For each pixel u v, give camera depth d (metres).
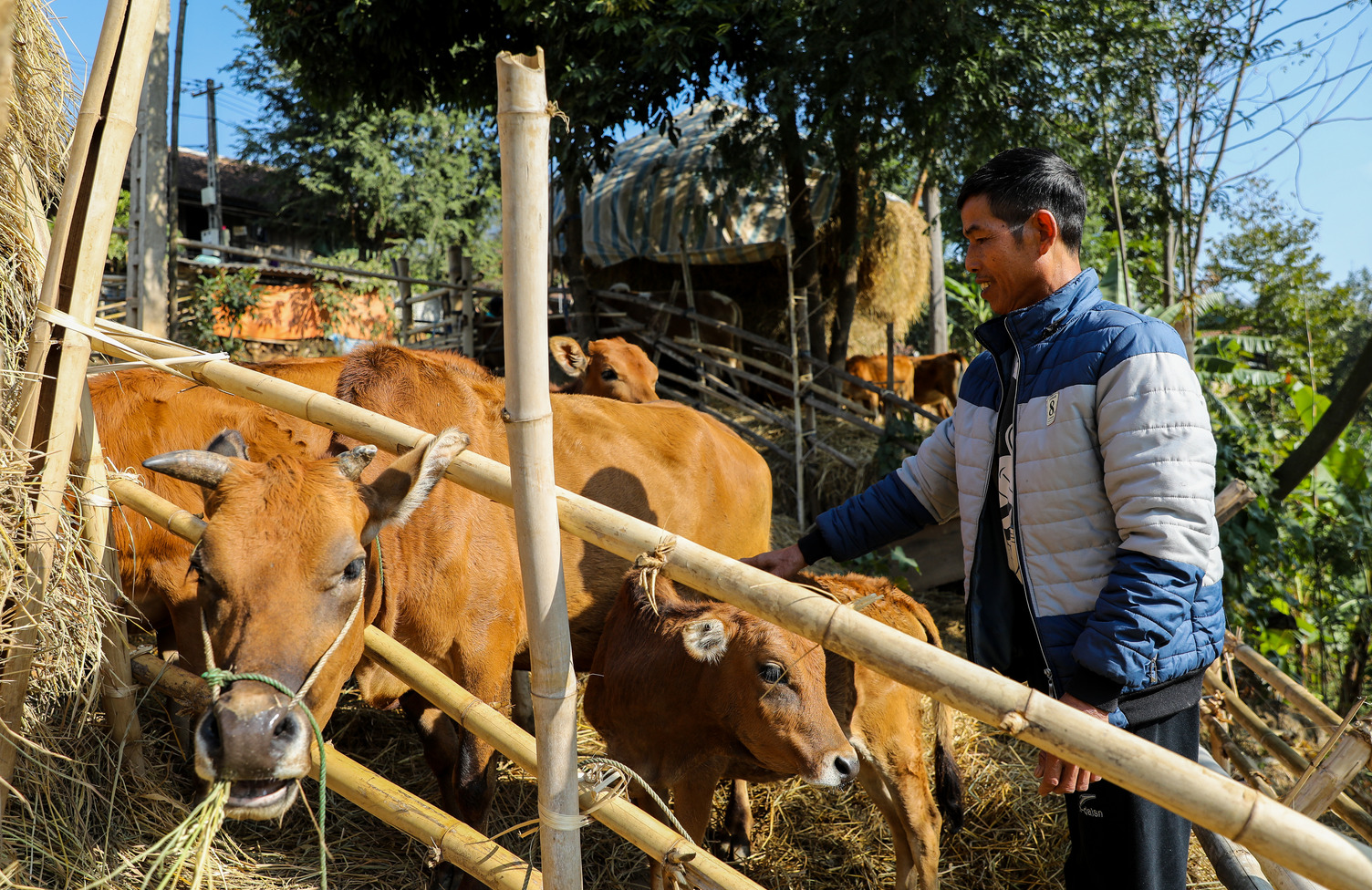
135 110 1.92
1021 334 2.10
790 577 2.71
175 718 2.96
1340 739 2.10
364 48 8.27
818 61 7.15
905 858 3.23
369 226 23.52
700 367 8.63
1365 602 6.51
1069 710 1.30
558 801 1.57
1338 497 7.03
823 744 2.65
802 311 8.77
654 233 9.92
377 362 3.03
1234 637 3.40
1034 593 2.05
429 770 3.70
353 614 2.02
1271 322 14.12
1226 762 3.33
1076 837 2.15
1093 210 8.41
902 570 5.77
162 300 6.41
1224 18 7.28
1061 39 7.49
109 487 2.35
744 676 2.69
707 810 3.03
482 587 2.94
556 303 11.94
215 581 1.88
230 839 2.78
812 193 9.27
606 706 2.99
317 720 1.98
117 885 2.29
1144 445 1.85
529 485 1.48
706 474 3.94
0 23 1.30
